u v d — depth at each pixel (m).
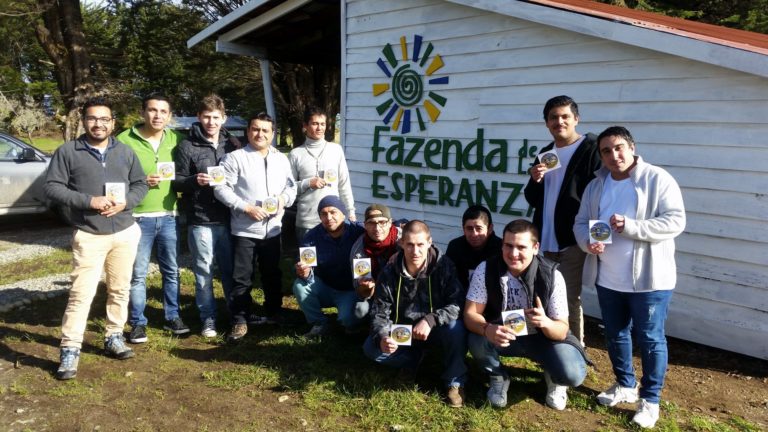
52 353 4.30
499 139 5.52
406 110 6.36
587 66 4.83
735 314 4.22
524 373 3.95
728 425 3.32
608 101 4.73
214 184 4.29
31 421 3.32
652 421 3.21
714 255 4.29
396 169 6.55
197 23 18.53
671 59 4.34
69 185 3.81
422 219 6.31
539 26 5.10
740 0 12.72
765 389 3.81
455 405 3.46
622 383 3.45
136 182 4.09
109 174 3.88
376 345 3.61
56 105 23.23
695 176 4.32
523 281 3.31
